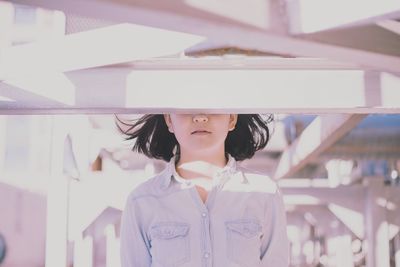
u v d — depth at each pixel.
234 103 0.78
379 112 0.81
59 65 0.65
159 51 0.64
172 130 1.10
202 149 1.00
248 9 0.43
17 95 0.78
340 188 2.15
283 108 0.78
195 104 0.78
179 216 1.03
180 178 1.06
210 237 1.01
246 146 1.30
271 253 1.08
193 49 0.84
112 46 0.64
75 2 0.37
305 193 2.17
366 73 0.78
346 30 0.50
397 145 2.46
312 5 0.45
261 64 0.78
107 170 2.60
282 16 0.45
